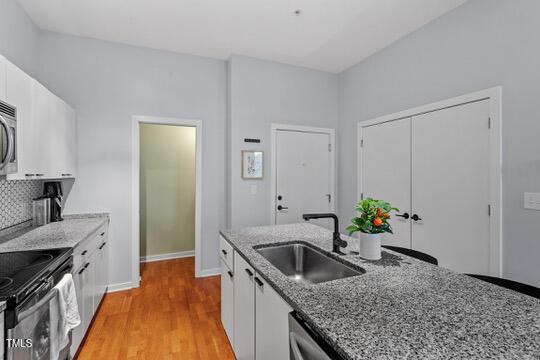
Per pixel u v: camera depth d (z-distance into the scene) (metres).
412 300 0.97
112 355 1.89
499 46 2.05
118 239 3.01
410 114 2.80
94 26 2.70
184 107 3.32
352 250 1.60
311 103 3.79
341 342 0.72
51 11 2.44
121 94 3.03
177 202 4.20
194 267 3.76
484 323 0.83
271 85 3.54
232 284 1.84
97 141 2.93
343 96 3.86
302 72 3.72
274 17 2.56
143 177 4.00
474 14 2.22
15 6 2.26
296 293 1.02
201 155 3.40
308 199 3.77
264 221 3.52
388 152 3.09
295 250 1.86
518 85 1.94
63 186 2.80
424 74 2.66
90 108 2.90
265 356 1.26
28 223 2.38
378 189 3.23
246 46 3.14
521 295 1.02
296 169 3.70
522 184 1.92
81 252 1.93
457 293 1.03
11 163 1.61
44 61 2.73
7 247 1.71
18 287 1.15
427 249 2.62
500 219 2.04
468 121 2.27
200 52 3.29
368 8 2.41
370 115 3.36
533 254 1.86
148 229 4.04
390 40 2.98
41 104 2.01
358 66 3.57
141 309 2.55
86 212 2.89
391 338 0.75
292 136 3.68
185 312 2.50
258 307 1.35
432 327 0.80
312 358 0.77
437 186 2.53
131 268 3.07
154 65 3.18
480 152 2.18
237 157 3.37
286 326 1.04
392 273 1.23
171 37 2.93
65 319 1.44
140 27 2.72
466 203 2.29
